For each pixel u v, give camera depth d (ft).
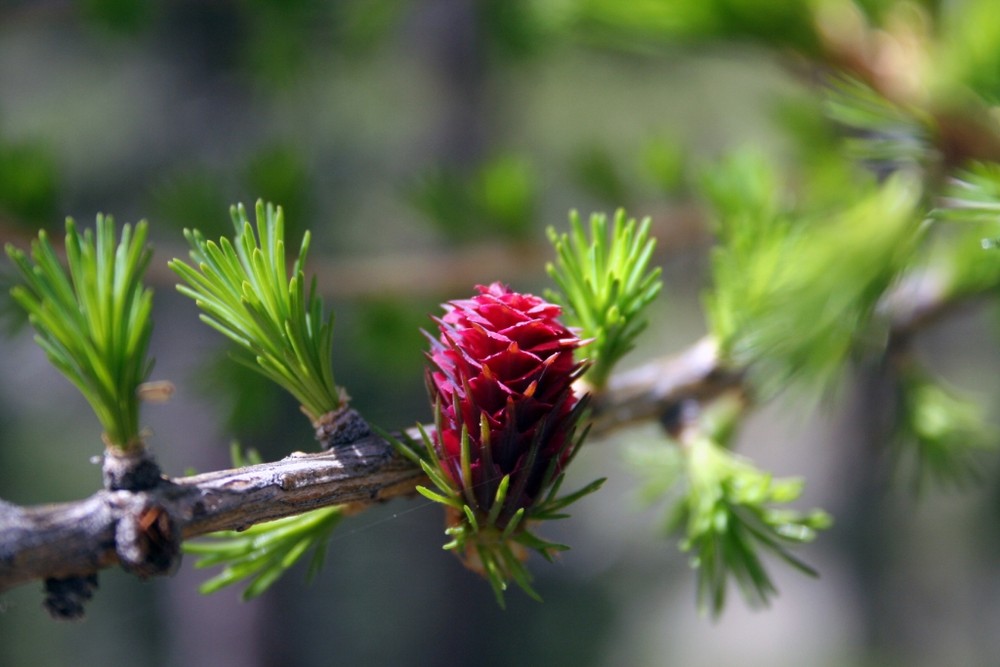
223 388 1.09
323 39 1.44
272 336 0.60
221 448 3.10
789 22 0.69
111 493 0.56
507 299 0.61
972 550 4.07
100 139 3.22
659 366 0.71
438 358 0.61
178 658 3.58
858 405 3.80
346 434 0.60
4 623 3.63
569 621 4.15
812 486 4.37
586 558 4.39
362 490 0.60
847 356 0.66
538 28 1.39
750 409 0.79
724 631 4.44
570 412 0.60
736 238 0.70
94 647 3.74
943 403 0.82
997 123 0.66
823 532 4.41
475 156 2.87
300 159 1.03
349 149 3.11
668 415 0.70
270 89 1.39
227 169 1.23
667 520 0.83
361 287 1.14
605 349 0.66
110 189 3.14
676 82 3.42
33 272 0.57
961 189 0.64
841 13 0.70
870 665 4.25
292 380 0.61
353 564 3.76
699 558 0.69
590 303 0.65
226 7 1.46
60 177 0.99
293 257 1.04
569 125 3.51
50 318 0.57
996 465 1.87
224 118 2.74
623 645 4.17
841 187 0.83
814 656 4.30
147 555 0.56
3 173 0.94
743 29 0.70
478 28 1.52
